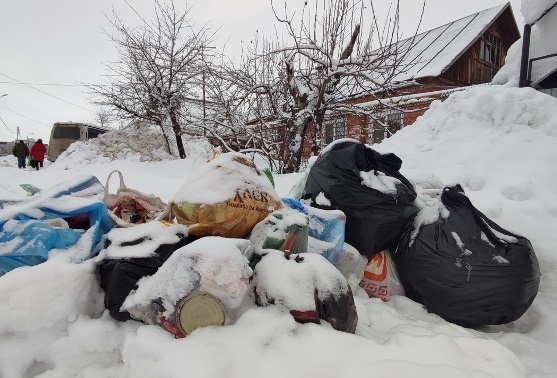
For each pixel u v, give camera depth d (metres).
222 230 2.04
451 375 1.35
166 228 2.00
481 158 3.89
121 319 1.76
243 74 8.82
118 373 1.58
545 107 4.20
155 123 12.60
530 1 6.81
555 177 3.32
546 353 2.10
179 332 1.56
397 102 9.73
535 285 2.37
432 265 2.39
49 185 6.24
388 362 1.39
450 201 2.58
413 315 2.41
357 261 2.50
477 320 2.34
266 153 7.74
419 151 4.59
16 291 1.61
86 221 2.20
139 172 9.02
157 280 1.66
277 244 2.04
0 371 1.49
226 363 1.33
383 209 2.55
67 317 1.68
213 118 8.77
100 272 1.86
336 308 1.68
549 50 6.81
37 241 1.83
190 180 2.16
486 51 16.66
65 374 1.54
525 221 3.03
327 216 2.47
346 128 9.77
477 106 4.57
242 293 1.63
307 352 1.43
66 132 16.92
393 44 7.95
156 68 11.67
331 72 7.05
